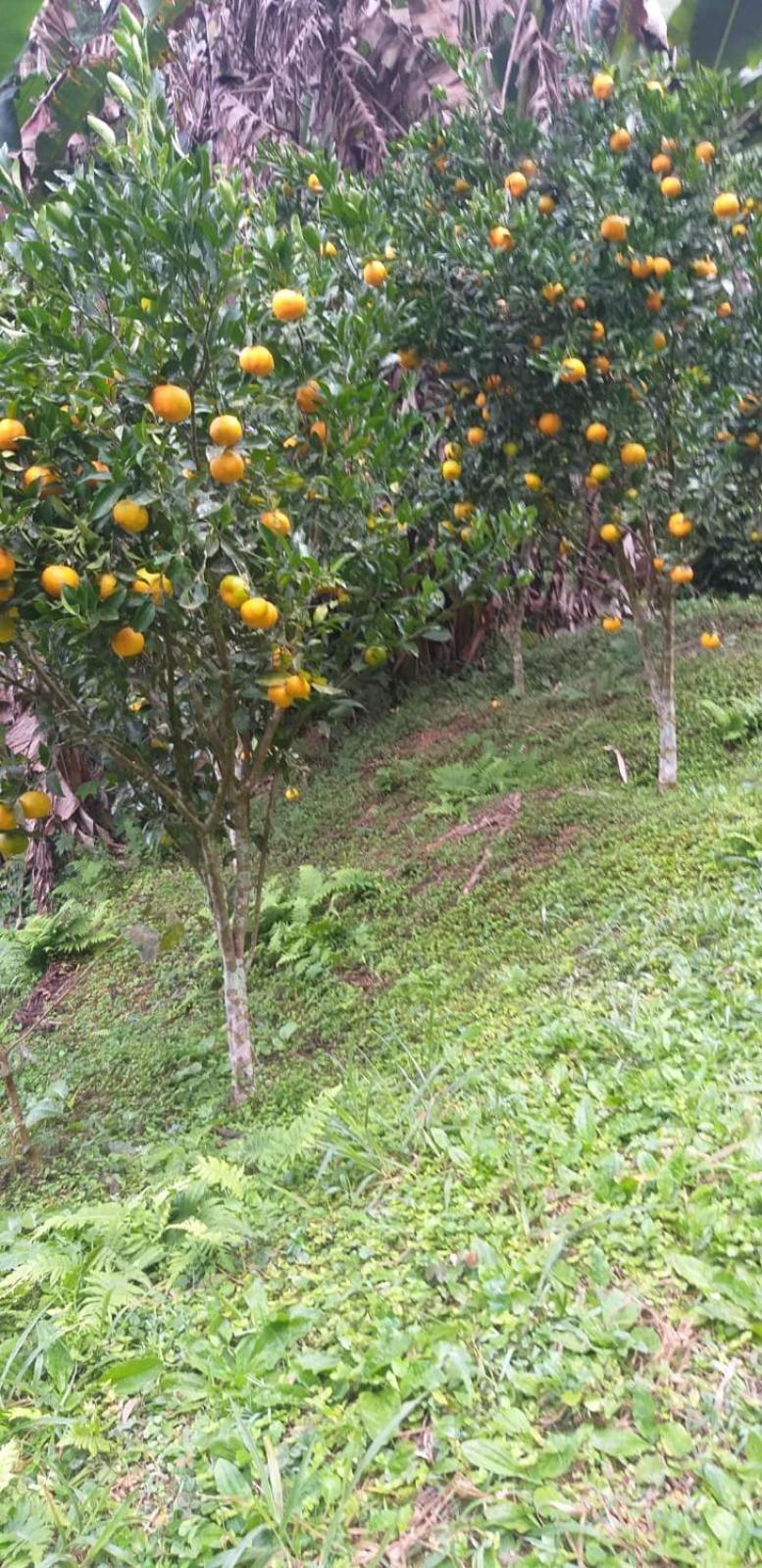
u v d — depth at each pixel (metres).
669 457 5.19
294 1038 4.79
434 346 5.18
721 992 3.34
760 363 5.07
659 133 4.64
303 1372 2.21
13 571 3.10
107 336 3.02
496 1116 3.05
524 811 6.08
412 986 4.66
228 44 8.30
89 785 4.98
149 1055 5.24
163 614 3.41
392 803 7.32
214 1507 1.93
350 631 4.21
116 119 7.91
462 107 6.85
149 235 3.04
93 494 3.16
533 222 4.69
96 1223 3.01
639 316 4.71
